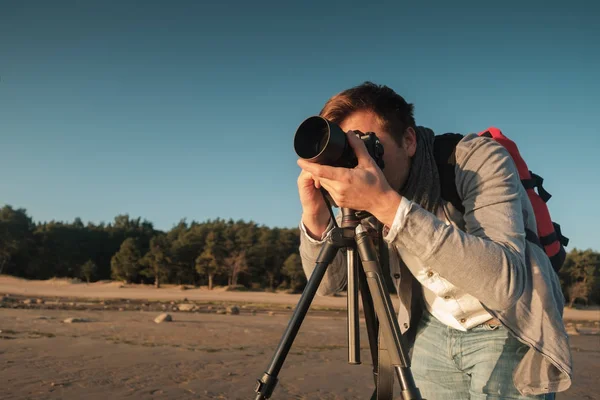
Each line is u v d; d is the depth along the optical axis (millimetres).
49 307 20250
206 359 6246
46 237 88562
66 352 6246
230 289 79562
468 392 1792
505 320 1455
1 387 4070
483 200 1484
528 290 1480
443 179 1645
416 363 1890
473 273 1290
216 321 14820
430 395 1849
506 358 1597
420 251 1323
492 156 1547
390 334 1321
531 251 1523
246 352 7250
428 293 1774
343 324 17156
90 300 34656
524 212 1584
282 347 1394
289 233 91125
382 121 1634
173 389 4320
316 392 4566
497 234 1402
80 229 96875
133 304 29812
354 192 1331
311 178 1722
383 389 1597
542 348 1439
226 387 4523
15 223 85438
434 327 1831
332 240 1462
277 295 66312
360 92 1678
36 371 4816
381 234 1772
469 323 1666
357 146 1363
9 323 10633
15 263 84875
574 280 83688
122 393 4062
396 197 1332
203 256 82125
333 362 6531
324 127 1365
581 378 6047
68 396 3867
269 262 88062
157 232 107062
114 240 97688
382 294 1367
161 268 81562
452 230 1311
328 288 2021
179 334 9750
